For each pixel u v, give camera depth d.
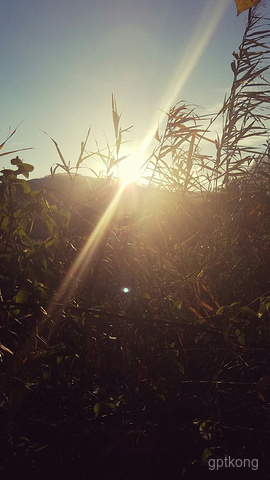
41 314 1.71
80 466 1.73
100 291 1.95
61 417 1.81
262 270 2.46
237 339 1.85
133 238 2.16
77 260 1.91
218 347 2.02
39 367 1.93
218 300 2.31
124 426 1.76
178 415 1.82
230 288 2.36
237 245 2.69
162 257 2.27
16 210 1.85
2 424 1.72
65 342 1.97
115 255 2.00
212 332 1.86
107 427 1.76
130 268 2.05
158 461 1.68
